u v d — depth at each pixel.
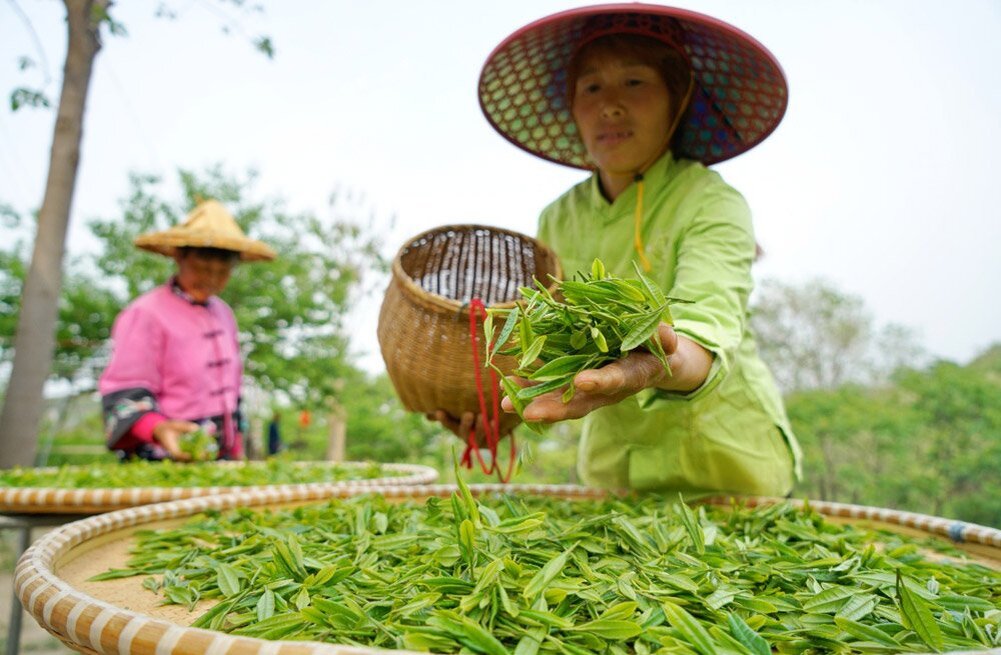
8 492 1.73
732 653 0.67
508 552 0.91
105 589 1.01
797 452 1.81
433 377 1.39
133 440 2.72
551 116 1.93
